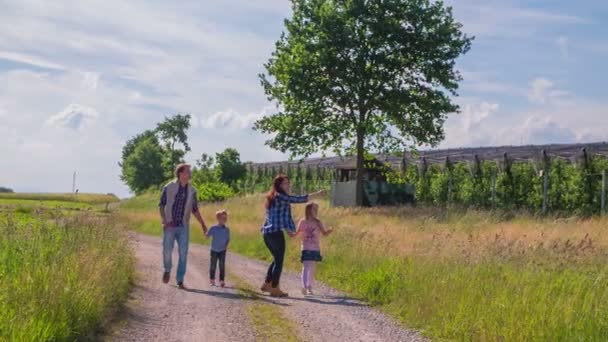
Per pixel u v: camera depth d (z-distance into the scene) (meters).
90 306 8.18
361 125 42.53
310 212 12.65
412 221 26.69
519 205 37.09
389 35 43.25
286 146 44.59
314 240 12.59
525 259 13.02
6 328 6.46
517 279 10.91
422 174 45.59
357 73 43.19
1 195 99.19
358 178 43.72
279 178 12.46
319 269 15.56
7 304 7.20
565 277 10.88
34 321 6.86
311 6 44.88
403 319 10.03
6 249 10.49
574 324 8.27
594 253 13.88
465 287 10.62
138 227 34.53
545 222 24.72
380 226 24.61
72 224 13.88
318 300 11.72
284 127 44.44
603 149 36.97
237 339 8.20
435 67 44.06
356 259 15.32
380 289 12.08
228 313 9.91
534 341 7.99
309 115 44.12
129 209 48.59
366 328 9.22
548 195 35.41
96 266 9.73
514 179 37.81
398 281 12.01
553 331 8.13
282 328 8.95
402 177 45.97
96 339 7.80
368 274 13.15
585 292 9.86
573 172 34.78
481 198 39.72
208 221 31.23
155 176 116.62
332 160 68.56
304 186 59.34
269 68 45.69
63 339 7.16
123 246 13.31
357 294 12.63
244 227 25.73
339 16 43.88
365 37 43.81
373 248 16.34
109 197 105.56
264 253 20.66
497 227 23.12
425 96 44.56
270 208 12.40
